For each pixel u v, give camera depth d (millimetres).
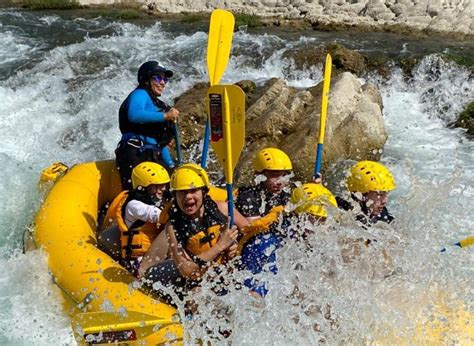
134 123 5980
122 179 6035
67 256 5129
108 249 5332
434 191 5379
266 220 4816
